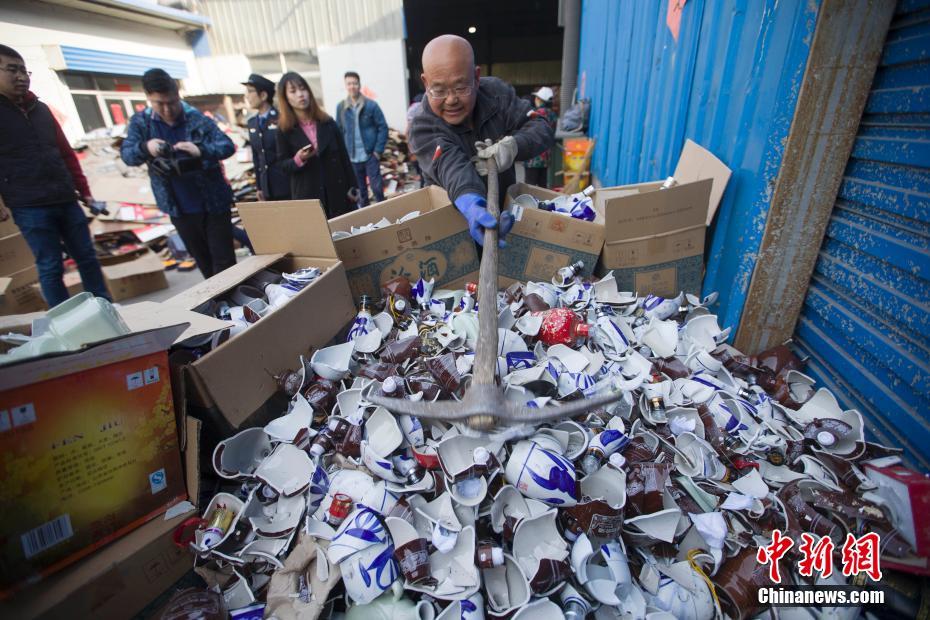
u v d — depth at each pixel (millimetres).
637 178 3561
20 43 8031
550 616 1044
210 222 3605
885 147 1438
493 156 2080
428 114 2188
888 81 1450
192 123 3396
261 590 1197
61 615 1001
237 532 1241
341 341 1950
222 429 1398
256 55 12031
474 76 2057
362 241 2090
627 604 1104
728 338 2061
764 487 1347
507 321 1858
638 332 1952
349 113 6039
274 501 1334
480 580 1117
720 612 1146
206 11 11688
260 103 4004
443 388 1508
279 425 1486
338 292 1890
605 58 4754
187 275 5621
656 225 2055
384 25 11203
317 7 11258
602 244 2160
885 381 1471
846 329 1633
